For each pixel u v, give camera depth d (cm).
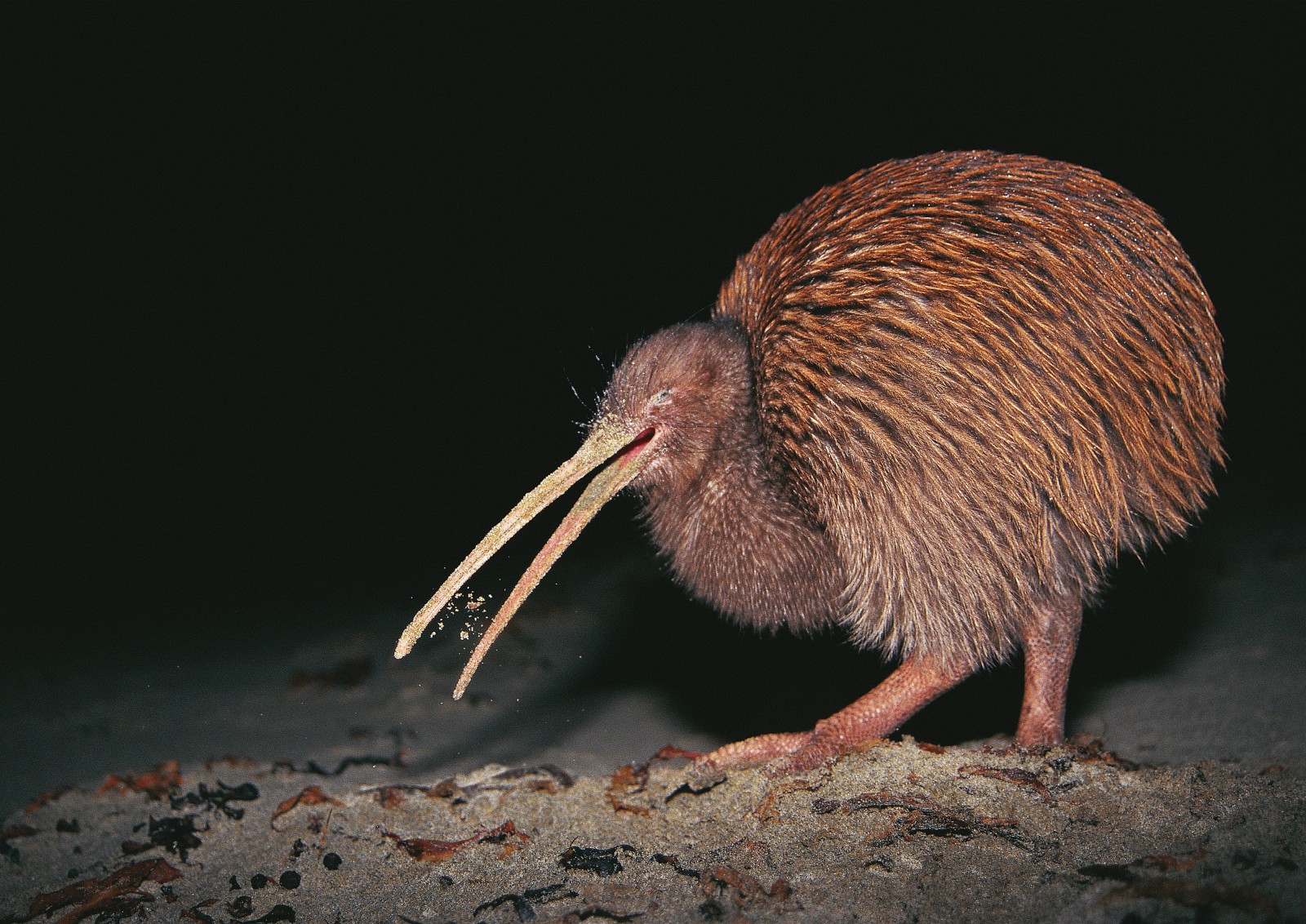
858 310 156
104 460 337
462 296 414
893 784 155
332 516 295
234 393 377
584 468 163
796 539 163
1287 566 205
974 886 147
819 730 160
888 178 160
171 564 271
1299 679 179
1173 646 190
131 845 161
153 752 186
